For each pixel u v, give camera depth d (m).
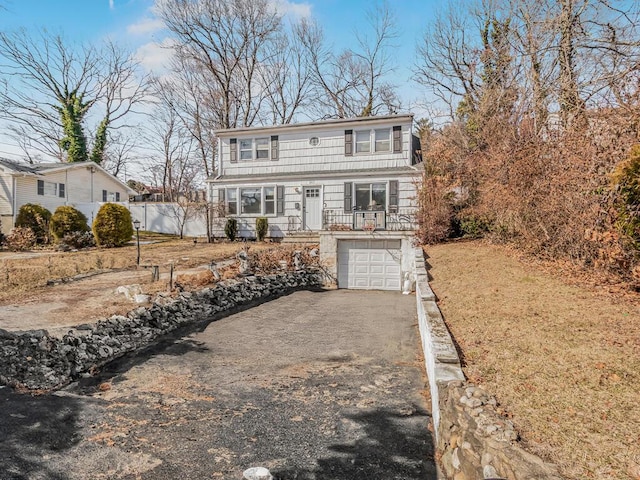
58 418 4.24
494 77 16.44
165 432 3.99
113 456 3.55
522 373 3.59
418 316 8.65
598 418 2.71
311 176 18.61
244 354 6.59
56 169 23.39
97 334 6.40
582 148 7.36
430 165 16.06
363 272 15.16
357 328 8.39
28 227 18.98
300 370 5.82
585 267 7.47
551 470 2.17
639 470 2.13
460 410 3.08
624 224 5.98
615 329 4.50
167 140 36.91
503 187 10.44
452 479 3.06
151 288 9.38
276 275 13.33
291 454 3.60
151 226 23.69
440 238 14.50
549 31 12.16
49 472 3.29
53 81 31.36
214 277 10.91
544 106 11.31
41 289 9.41
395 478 3.21
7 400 4.60
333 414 4.37
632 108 6.64
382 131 18.25
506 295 6.67
